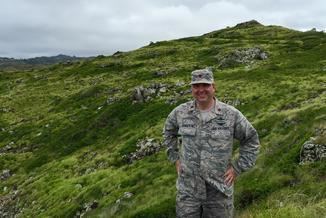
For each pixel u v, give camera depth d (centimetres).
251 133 806
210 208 816
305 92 4947
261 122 4038
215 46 11412
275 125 3812
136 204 3391
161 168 4016
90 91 8562
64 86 10369
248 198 2538
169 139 866
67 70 12850
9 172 5703
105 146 5353
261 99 5112
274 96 5112
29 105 9094
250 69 7544
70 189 4369
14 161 6050
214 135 796
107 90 8419
